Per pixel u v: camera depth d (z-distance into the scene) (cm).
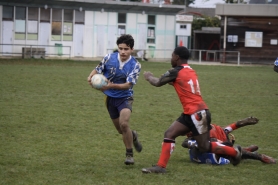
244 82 6862
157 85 2105
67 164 2234
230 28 11862
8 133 2933
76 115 3675
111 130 3141
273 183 2005
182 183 1958
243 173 2150
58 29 11206
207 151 2148
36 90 5097
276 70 3300
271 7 11400
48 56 11012
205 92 5506
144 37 12462
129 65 2234
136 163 2302
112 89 2236
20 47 10706
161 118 3681
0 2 10325
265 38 11688
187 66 2108
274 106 4503
